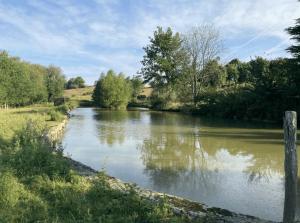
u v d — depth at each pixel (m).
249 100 42.59
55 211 7.98
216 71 62.28
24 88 61.94
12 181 9.15
